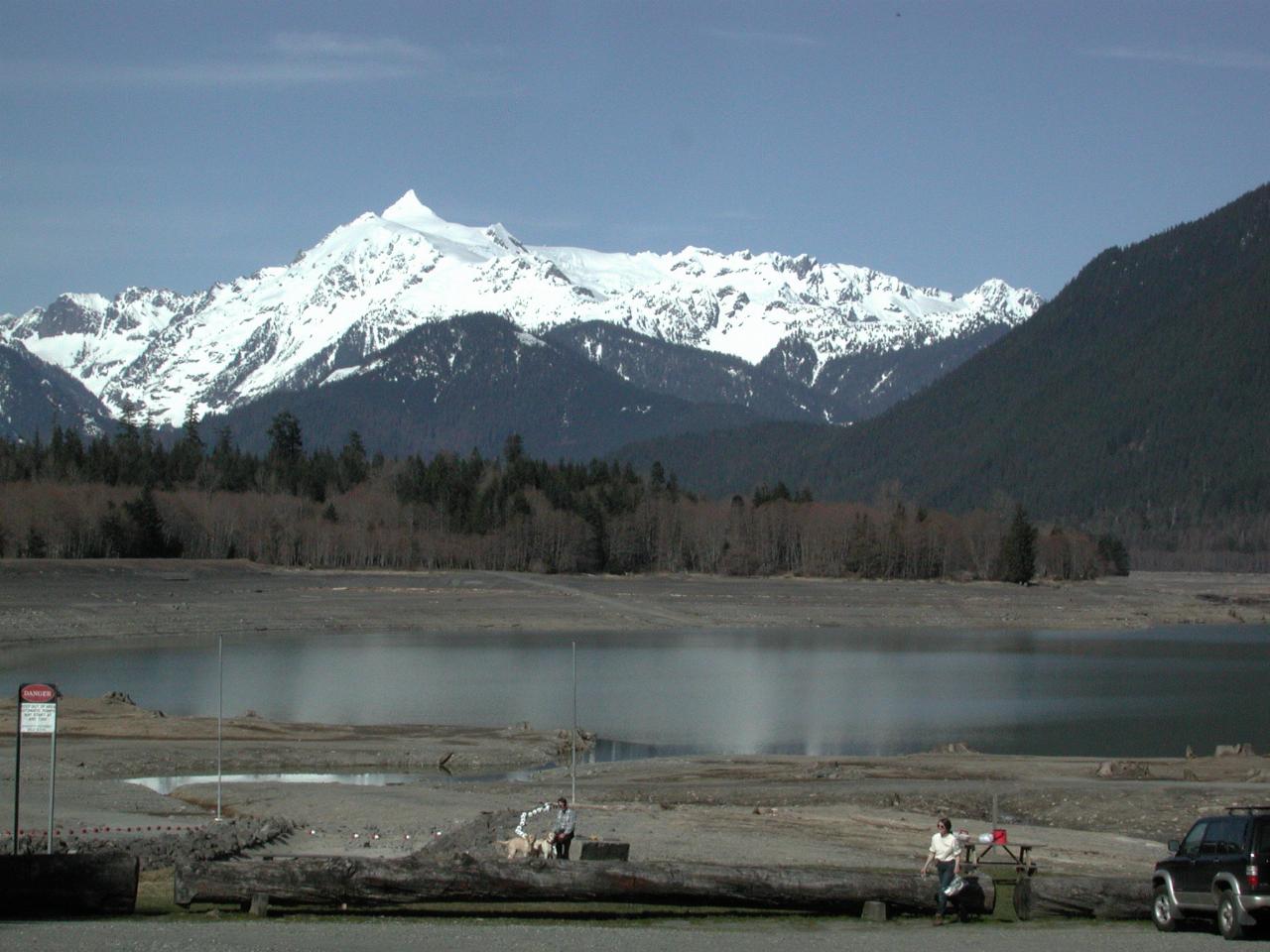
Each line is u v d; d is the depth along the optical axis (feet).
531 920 112.88
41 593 611.47
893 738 305.94
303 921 110.93
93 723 288.51
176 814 192.13
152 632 543.80
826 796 217.97
